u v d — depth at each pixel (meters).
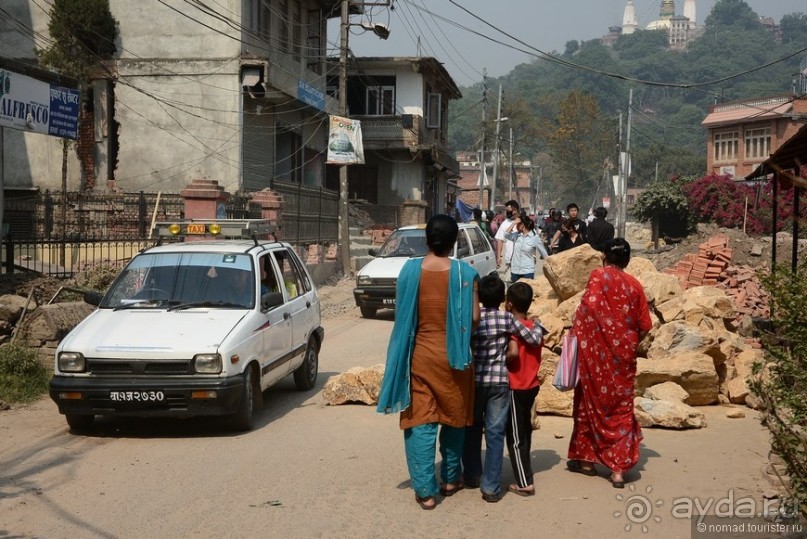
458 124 135.50
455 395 5.84
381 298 16.66
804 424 5.16
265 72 23.41
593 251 9.98
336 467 6.91
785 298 5.34
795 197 7.45
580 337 6.37
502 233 18.92
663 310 9.66
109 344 7.94
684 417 7.88
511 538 5.34
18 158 24.23
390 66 39.22
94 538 5.39
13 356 10.07
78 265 15.34
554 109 133.38
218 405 7.77
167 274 9.19
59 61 22.38
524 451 6.15
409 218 37.22
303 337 10.15
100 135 23.78
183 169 23.80
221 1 23.53
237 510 5.88
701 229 26.88
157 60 23.72
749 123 51.31
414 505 5.97
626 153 49.34
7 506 6.03
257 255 9.47
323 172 32.94
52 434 8.19
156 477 6.71
